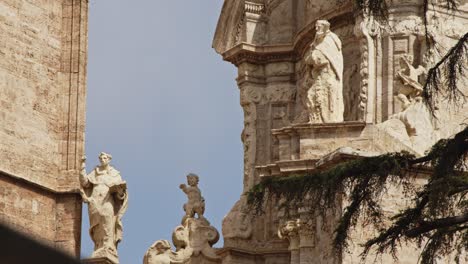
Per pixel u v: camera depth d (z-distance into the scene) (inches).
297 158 1006.4
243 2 1286.9
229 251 1164.5
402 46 1082.7
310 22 1198.3
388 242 637.3
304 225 964.0
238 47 1270.9
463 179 584.4
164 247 1195.3
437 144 616.4
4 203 1286.9
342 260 884.0
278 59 1270.9
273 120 1257.4
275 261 1157.1
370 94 1082.1
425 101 662.5
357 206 634.2
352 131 990.4
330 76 1071.6
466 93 1061.1
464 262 898.1
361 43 1098.7
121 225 1248.2
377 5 633.0
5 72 1325.0
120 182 1249.4
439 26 1090.1
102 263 1216.8
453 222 590.2
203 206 1227.9
